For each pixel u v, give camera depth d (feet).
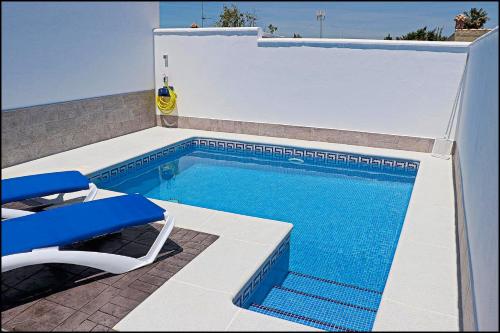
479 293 7.93
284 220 17.95
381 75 25.03
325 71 26.40
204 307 10.02
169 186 22.39
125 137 28.68
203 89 30.35
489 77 10.87
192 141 29.60
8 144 21.27
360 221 17.84
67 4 23.40
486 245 7.83
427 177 20.30
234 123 30.09
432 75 23.81
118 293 10.62
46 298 10.41
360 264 14.28
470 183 12.43
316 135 27.81
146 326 9.33
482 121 11.37
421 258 12.43
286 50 27.07
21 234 10.43
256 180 23.27
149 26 30.17
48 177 15.25
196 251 12.85
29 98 22.12
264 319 9.61
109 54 26.94
